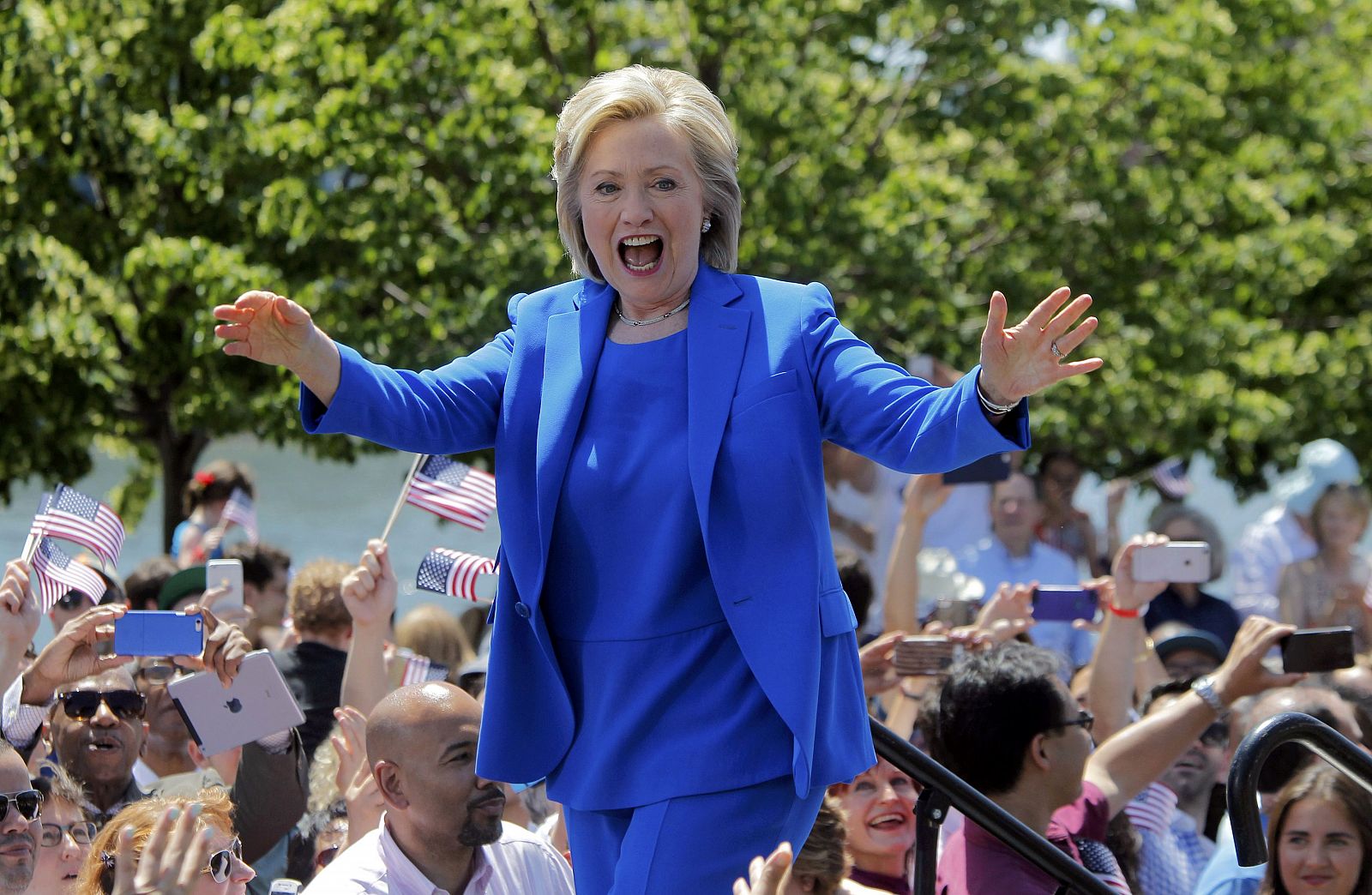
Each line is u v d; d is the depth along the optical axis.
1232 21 53.47
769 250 44.72
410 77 45.38
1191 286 52.03
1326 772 15.52
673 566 9.85
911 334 46.69
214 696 17.14
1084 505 58.50
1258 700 20.89
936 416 9.34
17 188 48.88
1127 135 50.66
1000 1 47.59
